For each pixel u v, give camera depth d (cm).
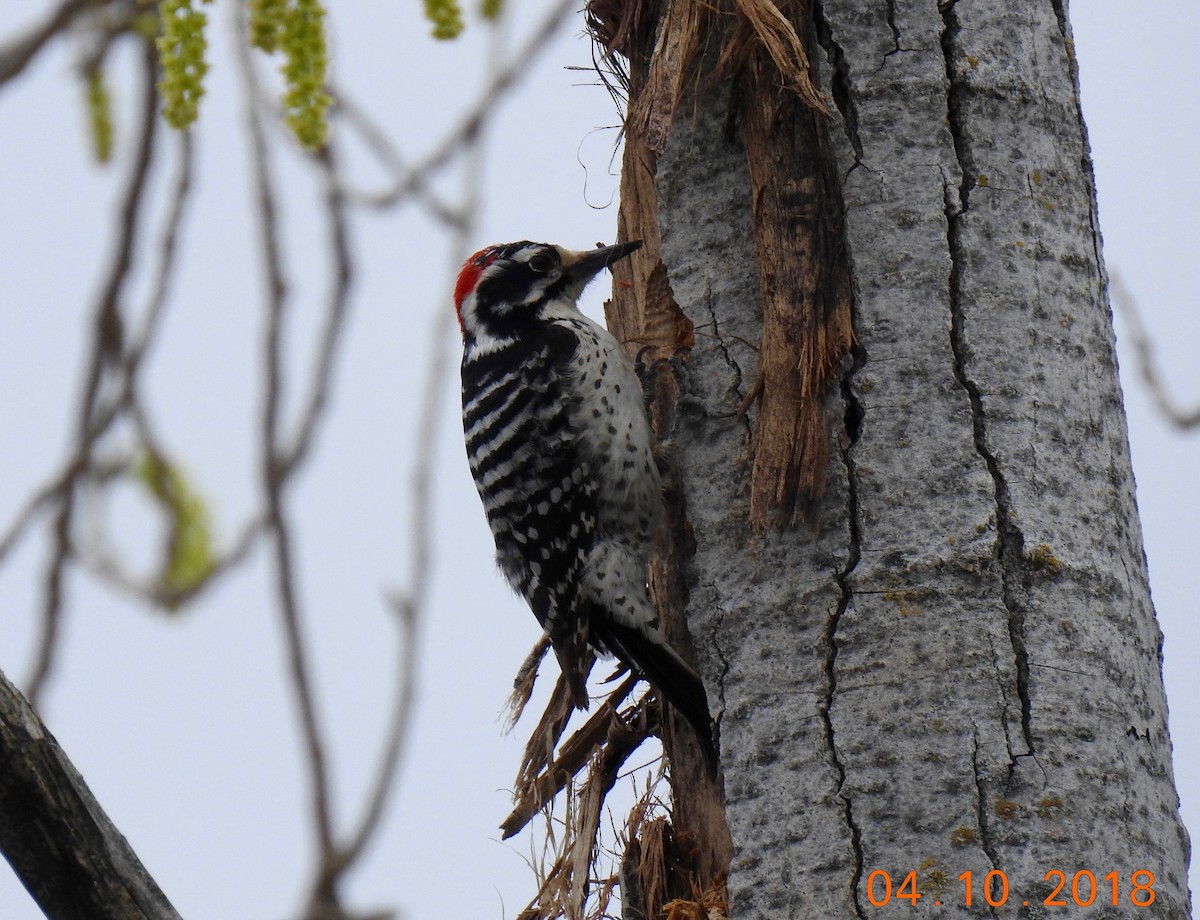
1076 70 890
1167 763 789
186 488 492
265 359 360
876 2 857
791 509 805
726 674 817
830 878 742
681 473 911
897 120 841
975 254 821
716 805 872
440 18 488
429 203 415
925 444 793
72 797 643
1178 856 763
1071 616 768
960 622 764
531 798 1047
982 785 734
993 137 842
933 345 808
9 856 641
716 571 843
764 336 832
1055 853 721
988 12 861
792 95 840
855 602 782
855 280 823
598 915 948
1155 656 813
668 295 961
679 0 867
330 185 399
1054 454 797
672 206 922
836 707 770
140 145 468
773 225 838
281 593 321
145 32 474
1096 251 862
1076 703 752
